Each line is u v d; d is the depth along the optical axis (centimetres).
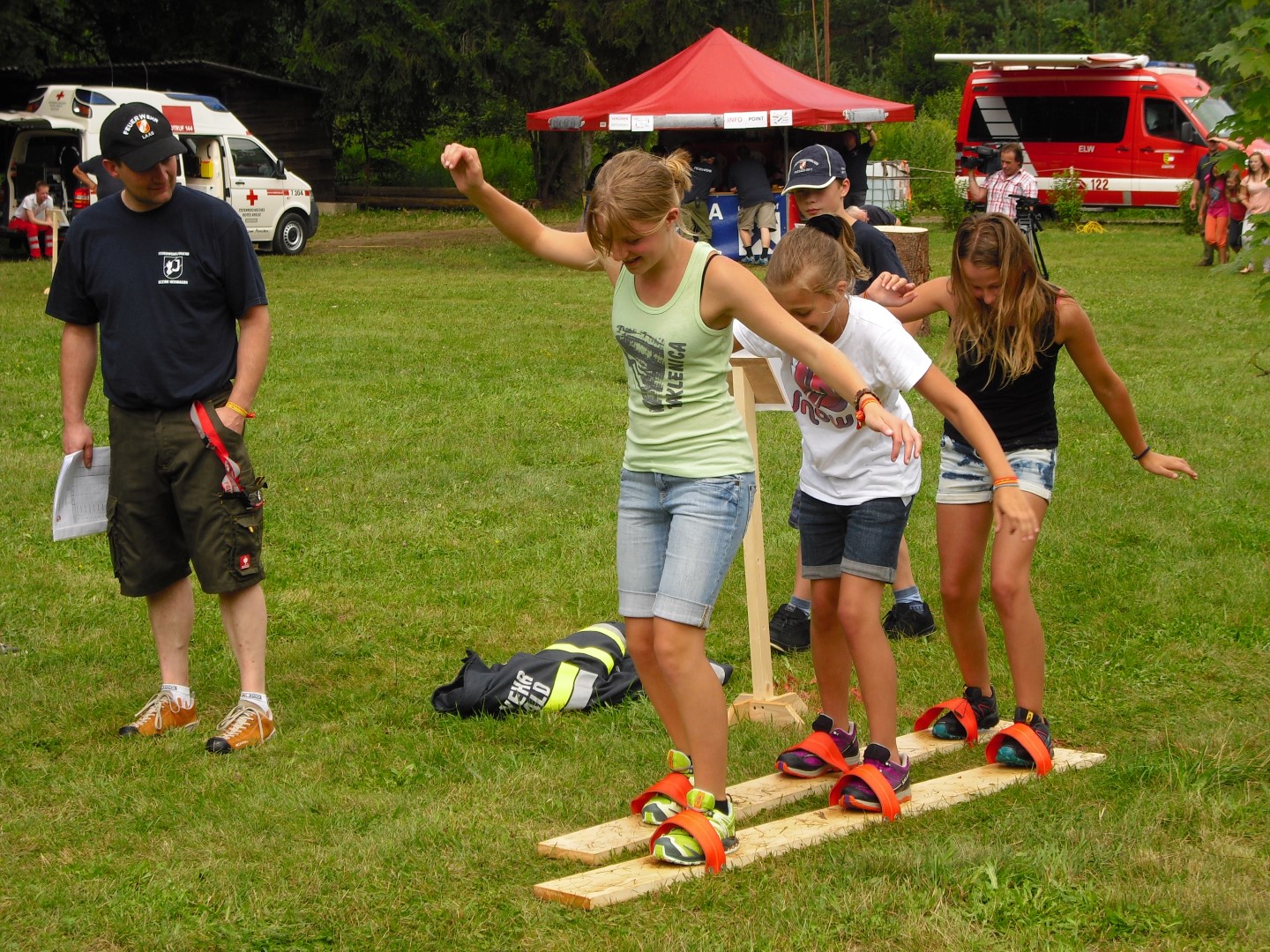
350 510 760
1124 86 2628
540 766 425
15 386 1107
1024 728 411
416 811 388
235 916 326
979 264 397
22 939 318
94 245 439
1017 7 6134
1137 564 640
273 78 3103
